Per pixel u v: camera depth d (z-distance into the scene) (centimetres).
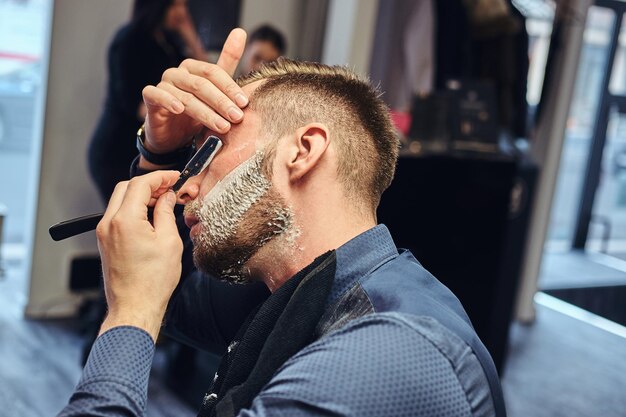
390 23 413
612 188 668
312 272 103
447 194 344
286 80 110
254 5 390
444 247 349
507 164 351
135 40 359
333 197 107
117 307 99
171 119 128
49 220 371
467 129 357
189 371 331
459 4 408
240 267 111
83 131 365
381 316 92
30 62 475
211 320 139
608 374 418
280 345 100
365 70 392
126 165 369
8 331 363
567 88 446
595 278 598
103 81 362
